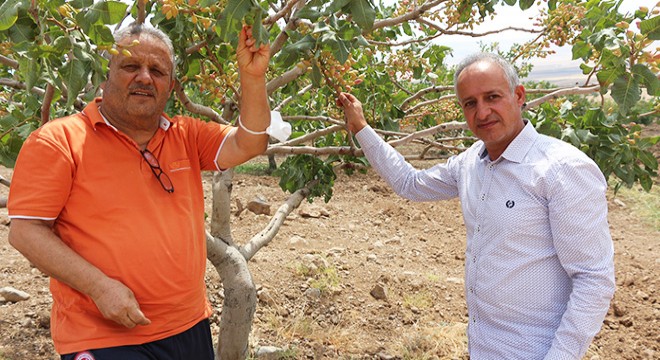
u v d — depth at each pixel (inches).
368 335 190.7
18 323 168.4
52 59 64.0
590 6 116.0
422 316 206.8
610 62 91.0
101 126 73.9
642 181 123.5
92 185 71.7
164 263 74.9
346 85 102.9
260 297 199.6
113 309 68.5
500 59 81.8
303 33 87.1
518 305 79.6
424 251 287.1
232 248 127.9
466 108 83.2
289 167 148.4
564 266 76.3
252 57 76.4
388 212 343.0
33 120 97.9
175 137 80.7
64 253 68.2
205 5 66.4
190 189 81.4
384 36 152.6
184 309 79.0
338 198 367.2
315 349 175.3
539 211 77.1
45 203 68.4
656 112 124.3
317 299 207.8
